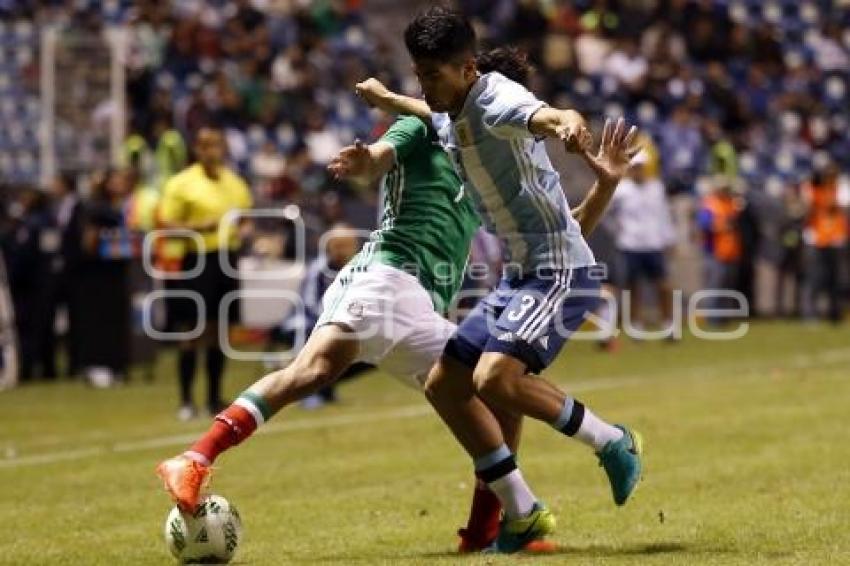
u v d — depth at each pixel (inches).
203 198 1588.3
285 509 1018.7
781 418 1446.9
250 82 2797.7
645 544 841.5
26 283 2001.7
